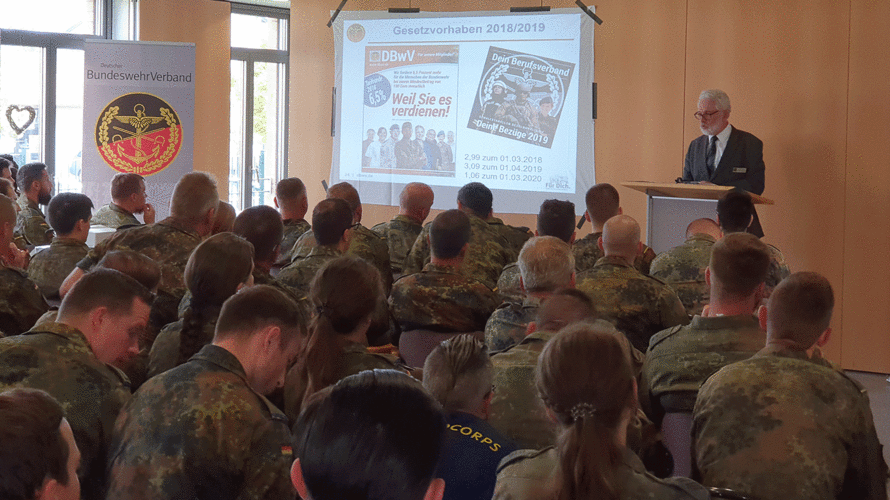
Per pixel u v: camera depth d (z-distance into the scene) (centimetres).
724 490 164
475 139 776
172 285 333
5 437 100
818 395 177
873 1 589
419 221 510
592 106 720
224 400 181
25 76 852
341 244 367
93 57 805
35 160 866
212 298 233
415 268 439
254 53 968
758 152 575
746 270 236
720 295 242
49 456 103
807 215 620
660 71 685
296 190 488
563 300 225
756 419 175
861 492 181
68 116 880
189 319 234
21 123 853
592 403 129
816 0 609
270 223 326
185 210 350
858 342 607
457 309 327
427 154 798
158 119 812
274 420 185
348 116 833
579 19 721
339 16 829
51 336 206
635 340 309
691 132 675
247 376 193
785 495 165
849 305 608
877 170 594
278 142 1005
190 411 179
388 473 84
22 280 334
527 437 206
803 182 621
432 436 88
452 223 336
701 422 184
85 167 812
